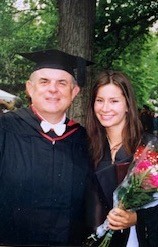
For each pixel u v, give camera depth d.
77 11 8.67
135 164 3.34
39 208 3.58
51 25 16.31
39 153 3.67
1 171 3.58
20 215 3.56
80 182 3.67
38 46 15.89
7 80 20.45
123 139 3.56
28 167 3.60
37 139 3.70
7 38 16.83
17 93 21.08
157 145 3.41
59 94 3.67
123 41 12.72
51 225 3.60
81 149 3.76
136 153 3.43
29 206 3.57
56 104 3.66
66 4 8.69
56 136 3.74
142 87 17.91
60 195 3.62
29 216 3.57
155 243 3.40
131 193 3.24
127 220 3.30
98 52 12.59
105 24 12.34
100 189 3.54
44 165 3.64
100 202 3.55
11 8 16.03
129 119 3.57
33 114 3.79
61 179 3.64
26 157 3.63
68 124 3.80
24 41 16.69
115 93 3.53
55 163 3.66
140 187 3.24
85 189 3.67
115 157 3.56
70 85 3.73
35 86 3.69
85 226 3.63
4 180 3.57
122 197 3.27
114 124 3.55
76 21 8.67
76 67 3.94
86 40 8.71
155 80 21.41
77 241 3.66
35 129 3.72
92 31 8.82
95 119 3.68
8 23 16.50
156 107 20.25
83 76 4.01
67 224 3.62
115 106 3.53
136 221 3.38
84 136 3.82
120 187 3.31
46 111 3.68
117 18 12.34
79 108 8.40
